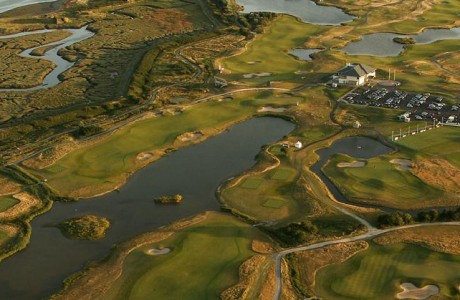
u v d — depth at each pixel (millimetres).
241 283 104500
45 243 122188
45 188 143125
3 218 130625
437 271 106438
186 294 102562
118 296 103125
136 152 161625
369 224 123000
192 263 111500
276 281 105062
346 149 160000
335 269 108125
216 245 117312
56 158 157625
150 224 127750
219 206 133875
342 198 135750
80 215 132125
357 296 100688
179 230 123625
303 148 161375
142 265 111750
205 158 158750
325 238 118000
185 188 142875
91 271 111250
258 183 143000
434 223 121688
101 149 163250
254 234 121125
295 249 114812
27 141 169250
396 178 142125
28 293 106312
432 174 143000
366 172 145750
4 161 156875
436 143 159000
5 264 115500
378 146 161000
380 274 106250
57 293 105062
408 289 102000
